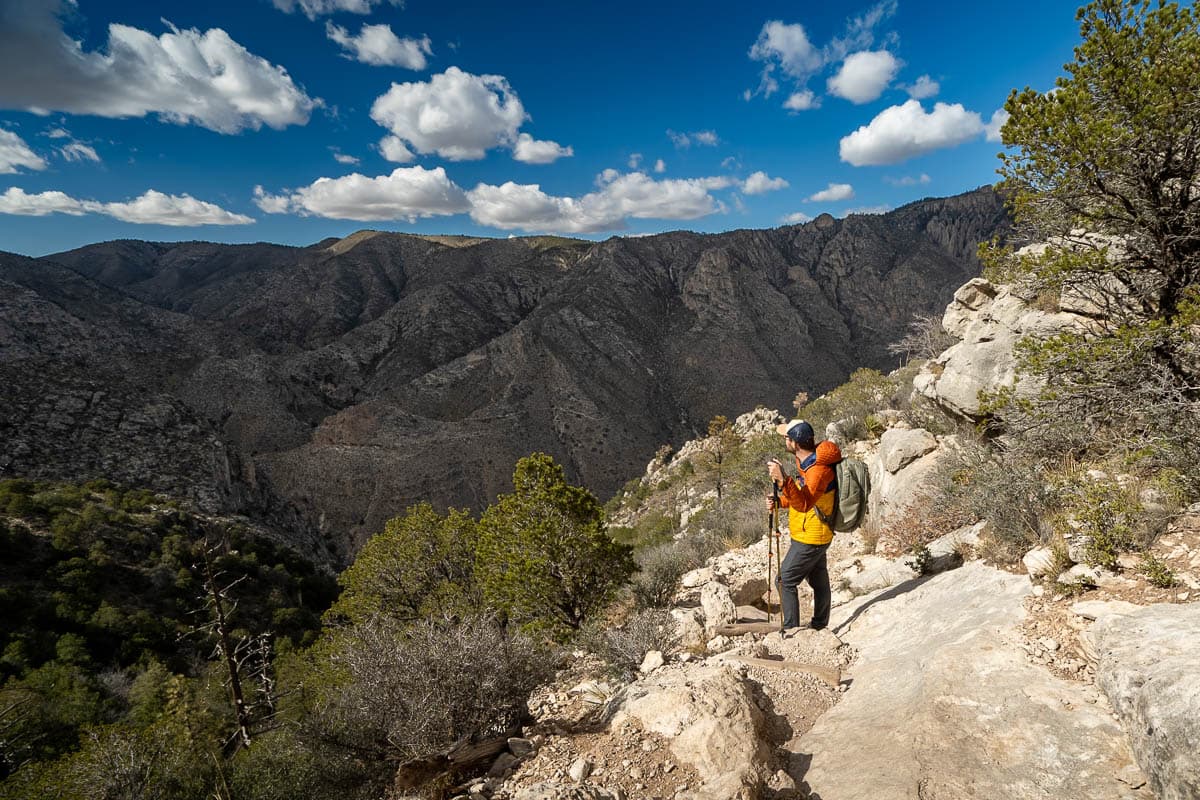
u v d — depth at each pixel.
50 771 7.54
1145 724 2.41
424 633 5.36
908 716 3.28
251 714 14.87
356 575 19.00
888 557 6.71
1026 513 4.61
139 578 67.12
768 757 3.27
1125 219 5.38
